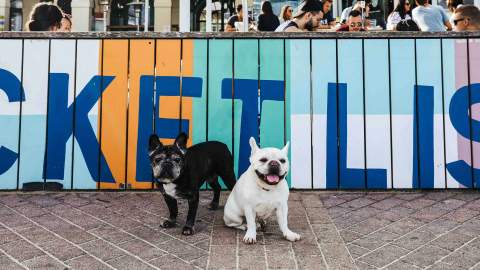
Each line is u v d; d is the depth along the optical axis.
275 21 6.09
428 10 5.28
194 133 3.98
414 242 2.58
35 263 2.26
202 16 8.05
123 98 3.98
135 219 3.11
